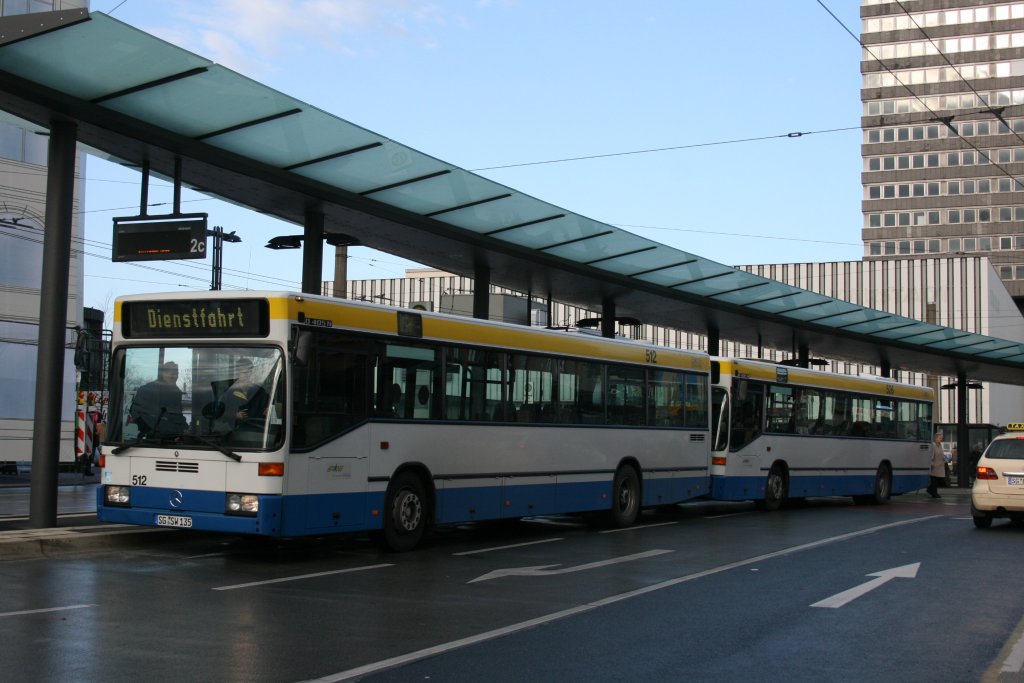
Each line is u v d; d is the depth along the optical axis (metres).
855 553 14.38
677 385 20.05
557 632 8.41
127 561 11.99
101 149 15.06
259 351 11.86
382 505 13.06
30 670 6.72
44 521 13.39
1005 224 115.75
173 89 13.23
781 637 8.35
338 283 21.19
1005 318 79.88
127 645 7.52
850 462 26.05
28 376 36.53
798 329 30.83
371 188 17.25
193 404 12.02
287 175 16.19
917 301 77.31
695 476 20.47
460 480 14.40
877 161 121.81
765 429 22.84
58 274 13.51
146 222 15.41
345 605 9.43
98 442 32.94
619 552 14.16
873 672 7.18
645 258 22.48
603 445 17.59
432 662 7.24
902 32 121.88
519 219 19.27
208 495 11.72
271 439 11.59
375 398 13.01
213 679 6.58
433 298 71.69
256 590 10.16
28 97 12.87
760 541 15.91
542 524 18.91
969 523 20.06
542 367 16.23
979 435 46.09
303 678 6.66
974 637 8.49
